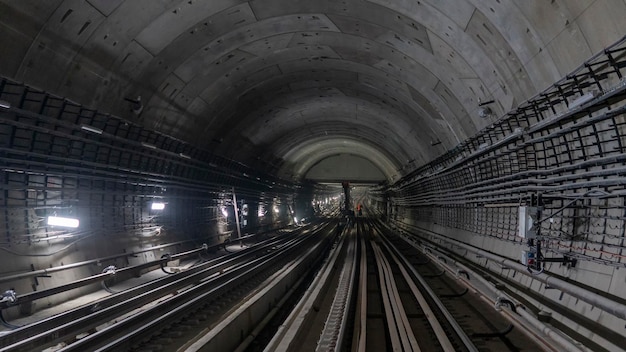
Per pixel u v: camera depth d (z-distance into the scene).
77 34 8.55
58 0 7.61
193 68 12.65
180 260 15.64
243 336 7.85
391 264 17.39
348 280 12.39
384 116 22.09
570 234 7.56
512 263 9.26
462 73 10.94
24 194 8.98
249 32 12.14
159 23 9.87
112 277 10.67
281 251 18.53
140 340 6.71
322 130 30.52
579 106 6.02
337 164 45.97
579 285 6.98
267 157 28.95
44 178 9.52
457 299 10.92
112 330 6.61
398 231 29.86
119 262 11.89
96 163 10.83
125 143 11.95
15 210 8.74
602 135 6.71
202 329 7.80
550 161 8.73
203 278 12.52
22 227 8.86
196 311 8.93
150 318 7.87
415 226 29.88
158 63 11.30
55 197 9.81
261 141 24.83
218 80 14.27
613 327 5.71
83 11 8.19
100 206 11.52
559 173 8.10
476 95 11.25
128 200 12.95
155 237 14.56
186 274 12.26
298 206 47.00
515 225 10.51
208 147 18.50
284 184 37.78
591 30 5.98
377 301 10.78
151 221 14.34
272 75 16.17
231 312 8.43
